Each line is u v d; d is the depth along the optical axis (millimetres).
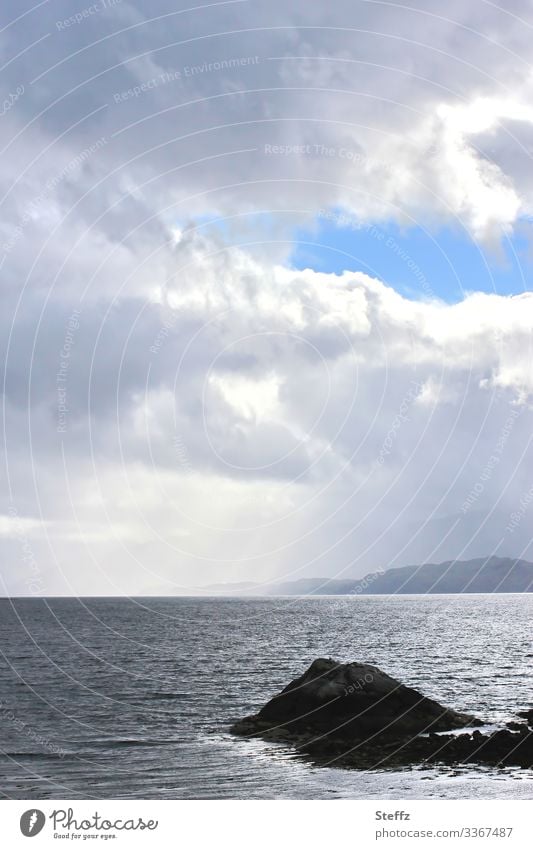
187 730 34125
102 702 42781
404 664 55781
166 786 24719
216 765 27203
